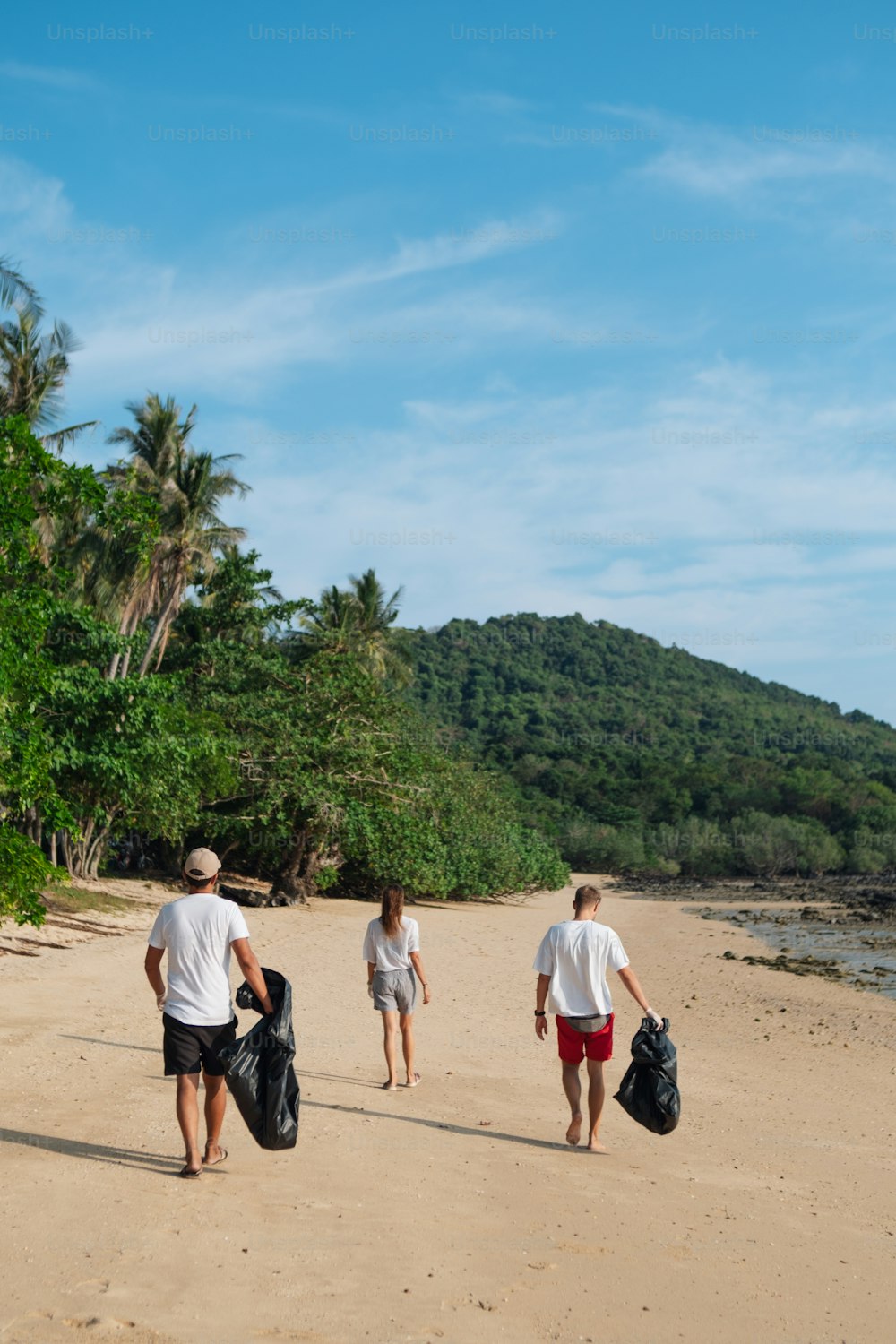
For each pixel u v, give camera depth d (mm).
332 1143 7094
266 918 28859
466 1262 4930
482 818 46375
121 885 29500
